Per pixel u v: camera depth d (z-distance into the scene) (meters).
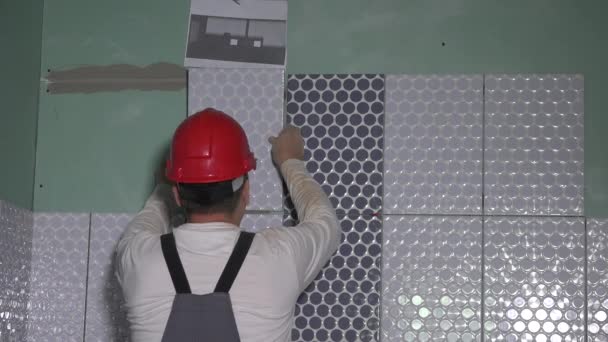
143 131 2.39
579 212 2.24
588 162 2.29
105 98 2.41
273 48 2.35
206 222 1.65
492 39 2.37
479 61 2.36
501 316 2.21
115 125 2.40
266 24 2.39
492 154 2.28
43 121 2.41
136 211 2.36
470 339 2.21
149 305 1.57
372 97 2.32
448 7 2.39
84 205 2.37
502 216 2.25
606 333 2.19
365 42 2.39
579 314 2.20
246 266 1.58
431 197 2.27
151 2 2.44
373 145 2.30
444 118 2.29
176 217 2.12
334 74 2.34
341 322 2.23
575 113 2.28
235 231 1.63
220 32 2.38
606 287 2.21
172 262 1.58
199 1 2.42
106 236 2.33
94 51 2.43
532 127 2.28
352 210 2.28
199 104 2.30
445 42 2.38
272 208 2.23
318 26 2.40
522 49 2.36
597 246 2.23
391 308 2.23
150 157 2.38
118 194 2.37
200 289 1.55
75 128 2.40
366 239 2.26
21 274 2.24
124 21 2.44
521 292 2.22
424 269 2.24
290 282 1.61
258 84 2.29
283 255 1.62
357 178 2.29
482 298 2.22
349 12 2.40
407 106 2.31
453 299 2.23
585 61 2.34
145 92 2.41
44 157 2.40
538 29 2.36
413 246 2.25
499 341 2.20
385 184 2.28
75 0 2.45
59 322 2.29
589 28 2.35
